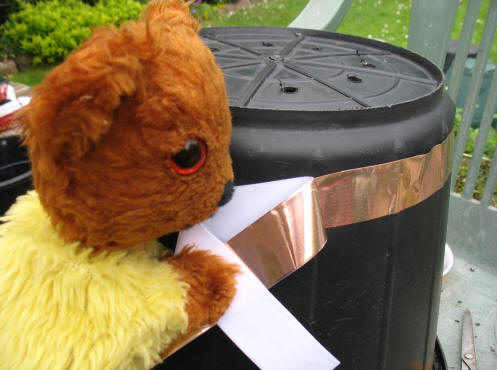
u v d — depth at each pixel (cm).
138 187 27
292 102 39
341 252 38
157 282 30
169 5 34
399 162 37
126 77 24
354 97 40
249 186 35
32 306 29
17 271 30
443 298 76
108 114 24
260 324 33
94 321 28
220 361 38
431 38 76
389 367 46
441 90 42
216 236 34
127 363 30
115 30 27
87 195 27
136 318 29
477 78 76
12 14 196
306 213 35
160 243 36
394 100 40
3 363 31
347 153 35
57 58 196
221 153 30
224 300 32
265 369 33
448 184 45
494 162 78
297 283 38
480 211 82
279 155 35
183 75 27
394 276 41
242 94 40
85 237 29
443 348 67
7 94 96
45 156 25
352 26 244
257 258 35
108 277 29
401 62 51
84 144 25
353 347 42
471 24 73
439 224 45
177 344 32
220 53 50
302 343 33
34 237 30
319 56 50
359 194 37
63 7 204
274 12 294
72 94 23
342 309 40
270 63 47
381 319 42
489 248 83
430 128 39
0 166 72
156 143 26
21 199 35
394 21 254
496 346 67
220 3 293
